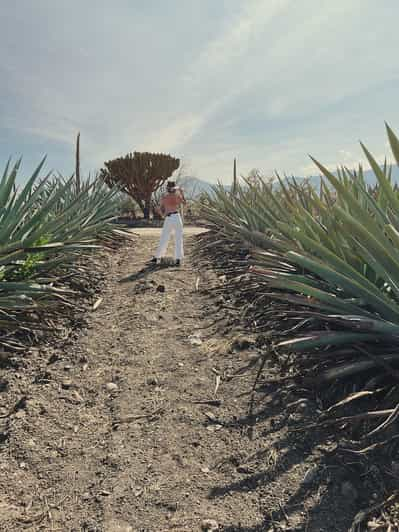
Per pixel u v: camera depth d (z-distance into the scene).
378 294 3.00
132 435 2.76
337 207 2.91
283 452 2.49
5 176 4.81
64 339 4.26
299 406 2.88
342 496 2.13
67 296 5.30
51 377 3.49
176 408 3.04
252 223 7.07
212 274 6.36
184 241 9.79
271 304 4.63
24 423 2.85
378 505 2.02
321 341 2.99
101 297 5.59
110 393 3.29
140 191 17.09
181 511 2.13
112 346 4.14
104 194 9.62
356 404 2.78
